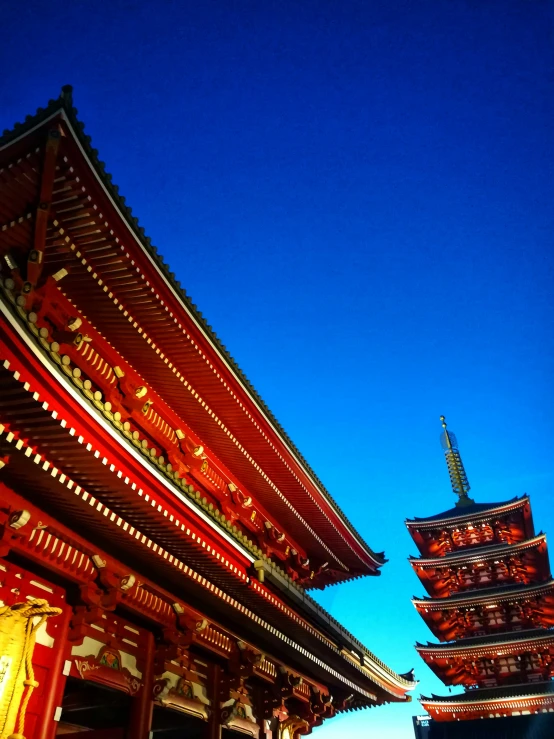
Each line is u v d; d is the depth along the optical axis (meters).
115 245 12.98
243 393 18.25
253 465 21.11
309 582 29.17
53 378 9.04
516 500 45.31
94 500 10.95
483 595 42.66
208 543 13.19
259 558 14.95
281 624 17.20
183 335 15.71
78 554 11.62
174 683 14.70
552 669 39.47
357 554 27.94
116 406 15.66
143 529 12.33
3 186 10.92
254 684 18.70
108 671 12.48
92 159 11.45
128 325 15.20
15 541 10.23
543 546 42.72
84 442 9.72
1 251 11.88
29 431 9.52
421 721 39.88
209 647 15.52
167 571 13.40
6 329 8.23
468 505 49.62
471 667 41.25
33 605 10.30
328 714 22.03
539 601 42.28
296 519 24.42
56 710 10.83
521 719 36.59
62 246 12.71
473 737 36.88
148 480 11.24
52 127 10.55
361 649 22.70
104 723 16.73
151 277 14.08
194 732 19.23
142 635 13.91
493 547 44.25
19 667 9.98
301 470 21.72
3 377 8.60
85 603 11.86
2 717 9.48
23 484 10.48
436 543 47.97
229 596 15.12
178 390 17.66
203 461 19.78
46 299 12.78
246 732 17.61
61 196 11.83
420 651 42.09
